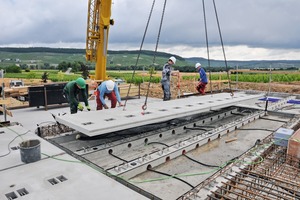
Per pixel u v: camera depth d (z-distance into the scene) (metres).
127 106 5.68
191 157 4.16
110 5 8.77
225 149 4.57
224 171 3.16
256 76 15.62
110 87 5.68
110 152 4.10
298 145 3.70
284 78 15.45
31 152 2.79
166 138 5.07
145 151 4.34
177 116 4.91
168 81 7.55
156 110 5.17
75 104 5.55
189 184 3.23
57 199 2.09
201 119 6.18
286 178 3.23
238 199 2.80
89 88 9.14
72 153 3.70
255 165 3.48
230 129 5.56
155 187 3.19
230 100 6.61
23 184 2.33
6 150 3.17
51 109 8.01
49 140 4.41
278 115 7.17
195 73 11.91
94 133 3.63
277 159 3.80
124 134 4.87
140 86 11.86
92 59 9.64
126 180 3.02
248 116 6.61
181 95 9.67
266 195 2.78
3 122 4.59
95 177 2.50
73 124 3.96
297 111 7.25
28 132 3.93
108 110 5.18
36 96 7.70
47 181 2.40
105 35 9.09
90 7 9.03
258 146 4.11
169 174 3.53
